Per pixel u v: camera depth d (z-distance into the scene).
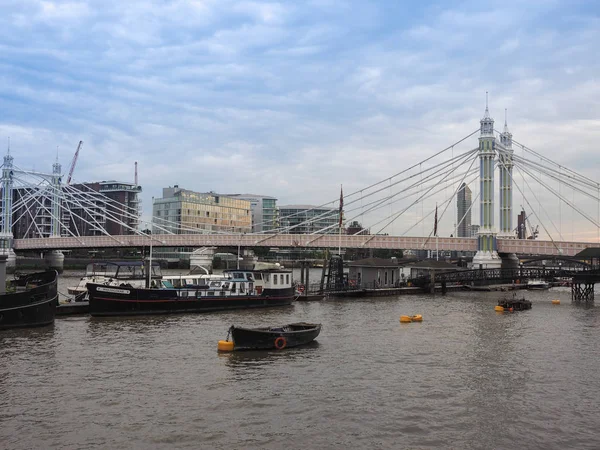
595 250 117.12
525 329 68.56
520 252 151.50
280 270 90.06
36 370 44.72
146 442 31.22
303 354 51.81
